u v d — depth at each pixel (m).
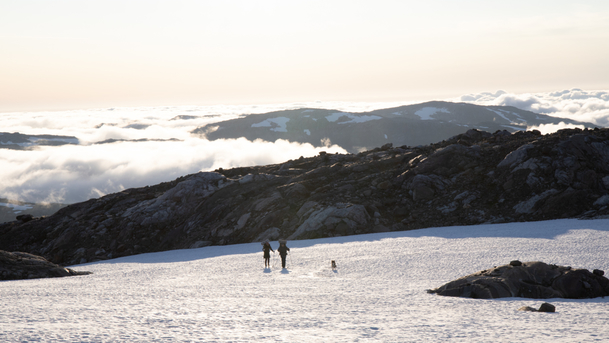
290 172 59.00
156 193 61.12
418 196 46.06
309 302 12.77
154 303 12.58
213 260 29.69
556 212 39.06
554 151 45.75
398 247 28.56
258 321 9.66
